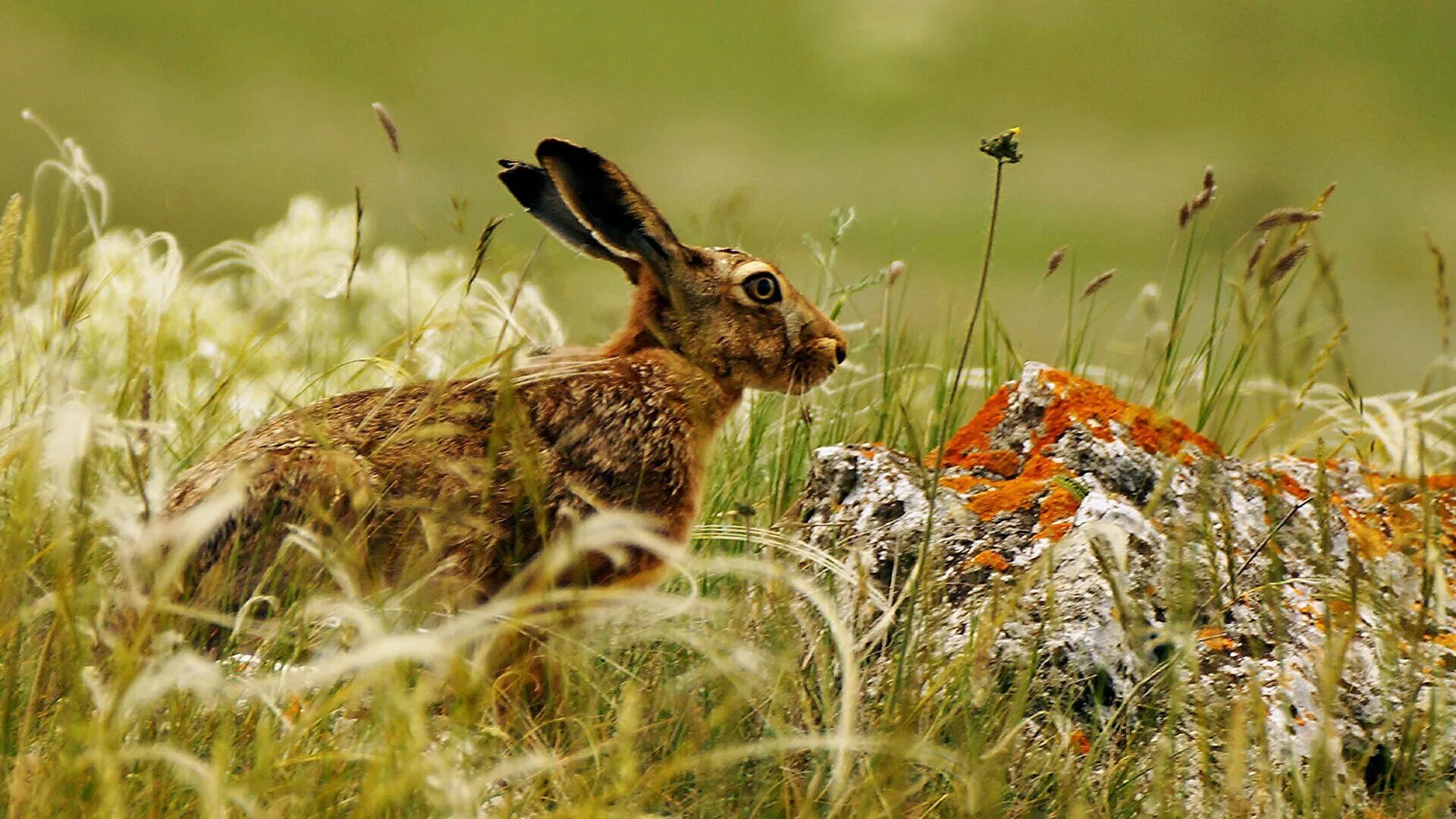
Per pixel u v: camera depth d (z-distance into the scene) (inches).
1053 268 449.1
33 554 322.0
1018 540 373.7
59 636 295.3
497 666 346.0
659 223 395.5
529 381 368.2
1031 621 347.9
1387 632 338.6
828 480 403.5
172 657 278.7
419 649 254.7
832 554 377.4
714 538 382.6
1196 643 343.3
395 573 334.6
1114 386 494.0
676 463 376.5
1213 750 319.3
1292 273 429.1
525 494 347.9
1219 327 534.0
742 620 325.7
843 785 282.4
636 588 366.0
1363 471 416.8
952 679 316.8
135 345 394.3
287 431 346.3
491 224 376.8
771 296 402.6
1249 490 392.2
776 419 470.6
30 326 393.1
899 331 492.1
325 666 279.1
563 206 412.5
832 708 312.2
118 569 335.6
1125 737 332.8
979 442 408.8
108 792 248.7
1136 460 388.5
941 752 287.1
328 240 613.0
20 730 285.1
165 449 398.6
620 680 327.0
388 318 563.8
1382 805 318.0
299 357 529.3
